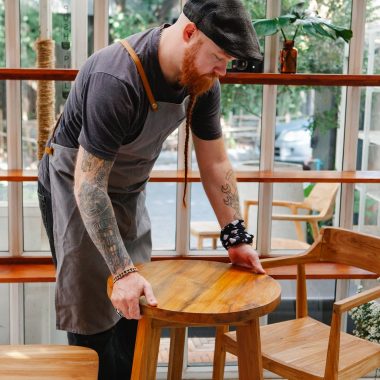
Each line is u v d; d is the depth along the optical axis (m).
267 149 3.22
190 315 1.65
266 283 1.89
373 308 2.98
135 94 1.83
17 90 3.07
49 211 2.28
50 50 2.99
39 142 3.04
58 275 2.21
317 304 3.40
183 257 3.20
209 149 2.18
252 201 3.32
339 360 2.15
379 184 3.38
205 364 3.31
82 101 1.89
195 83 1.82
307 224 3.36
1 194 3.20
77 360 1.92
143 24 3.17
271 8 3.11
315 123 3.29
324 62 3.25
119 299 1.72
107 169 1.81
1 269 3.04
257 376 1.88
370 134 3.33
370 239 2.30
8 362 1.90
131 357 2.50
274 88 3.18
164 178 2.90
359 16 3.11
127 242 2.32
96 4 3.06
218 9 1.72
